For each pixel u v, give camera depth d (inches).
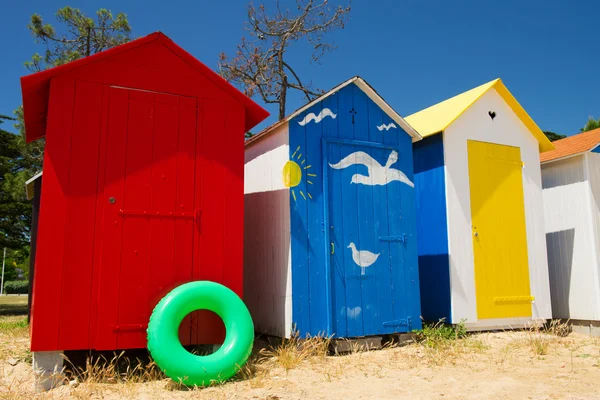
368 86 299.6
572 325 363.3
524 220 349.7
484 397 187.2
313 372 229.5
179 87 247.9
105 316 219.3
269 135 299.7
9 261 2000.5
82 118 226.8
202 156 248.2
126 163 232.4
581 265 358.0
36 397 192.7
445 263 319.9
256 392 197.2
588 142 372.2
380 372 229.6
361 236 287.6
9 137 714.2
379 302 287.0
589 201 356.2
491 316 324.8
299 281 265.7
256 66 681.6
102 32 651.5
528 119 357.4
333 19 673.6
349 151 293.0
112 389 203.8
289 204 270.8
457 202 326.3
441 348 273.6
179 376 203.5
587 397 183.9
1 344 308.2
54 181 218.2
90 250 220.4
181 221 239.6
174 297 215.3
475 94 348.2
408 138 316.2
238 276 247.6
